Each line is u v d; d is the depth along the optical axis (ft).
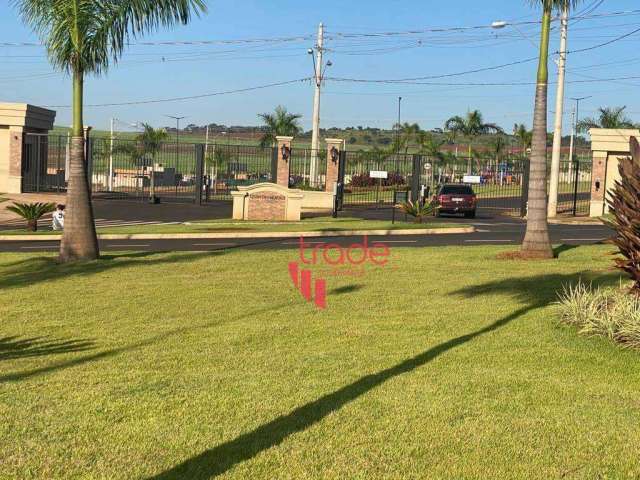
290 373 24.08
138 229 81.46
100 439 17.94
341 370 24.35
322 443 17.49
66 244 55.36
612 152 114.42
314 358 26.12
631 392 21.58
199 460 16.56
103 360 26.53
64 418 19.57
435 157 190.39
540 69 54.60
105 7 51.80
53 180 155.12
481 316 33.32
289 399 21.06
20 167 131.44
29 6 51.70
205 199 136.05
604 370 24.03
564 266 50.06
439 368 24.39
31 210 80.28
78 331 31.91
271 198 98.43
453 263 52.34
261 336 30.09
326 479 15.46
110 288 43.29
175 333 31.09
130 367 25.34
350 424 18.81
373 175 118.21
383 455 16.72
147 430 18.56
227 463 16.35
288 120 166.30
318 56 135.64
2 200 116.47
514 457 16.60
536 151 54.80
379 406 20.26
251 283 44.50
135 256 57.93
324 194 125.70
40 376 24.27
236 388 22.30
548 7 53.78
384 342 28.55
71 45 52.13
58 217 80.69
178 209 114.93
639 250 31.32
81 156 55.16
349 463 16.28
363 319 33.24
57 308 37.27
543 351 26.58
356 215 110.63
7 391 22.31
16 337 30.86
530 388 21.97
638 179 31.35
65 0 51.06
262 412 19.92
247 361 25.91
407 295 39.52
